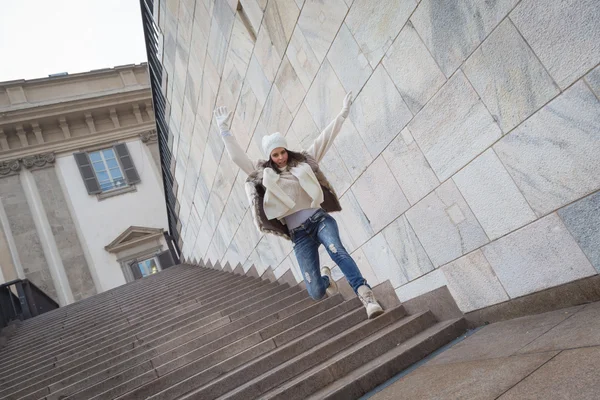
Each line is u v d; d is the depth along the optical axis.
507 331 2.72
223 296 7.44
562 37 2.18
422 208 3.46
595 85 2.10
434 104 3.04
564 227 2.47
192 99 6.95
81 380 4.81
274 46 4.46
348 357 3.23
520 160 2.60
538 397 1.58
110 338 6.75
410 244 3.72
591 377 1.54
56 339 7.88
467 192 3.03
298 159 2.84
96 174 20.44
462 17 2.65
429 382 2.37
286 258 6.34
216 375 3.99
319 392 2.96
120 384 4.41
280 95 4.67
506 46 2.46
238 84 5.40
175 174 10.28
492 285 3.06
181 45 6.43
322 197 2.72
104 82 21.95
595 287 2.40
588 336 1.95
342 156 4.21
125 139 21.58
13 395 5.16
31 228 18.48
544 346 2.10
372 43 3.37
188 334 5.50
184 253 15.00
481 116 2.75
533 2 2.26
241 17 4.77
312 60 4.04
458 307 3.41
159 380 4.12
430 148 3.20
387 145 3.59
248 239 7.50
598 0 2.00
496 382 1.92
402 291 3.99
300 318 4.88
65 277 18.11
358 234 4.39
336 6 3.57
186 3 5.71
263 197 2.80
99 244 19.08
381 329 3.81
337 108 3.94
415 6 2.93
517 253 2.80
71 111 20.48
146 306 8.57
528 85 2.41
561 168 2.38
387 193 3.79
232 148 2.86
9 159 19.25
